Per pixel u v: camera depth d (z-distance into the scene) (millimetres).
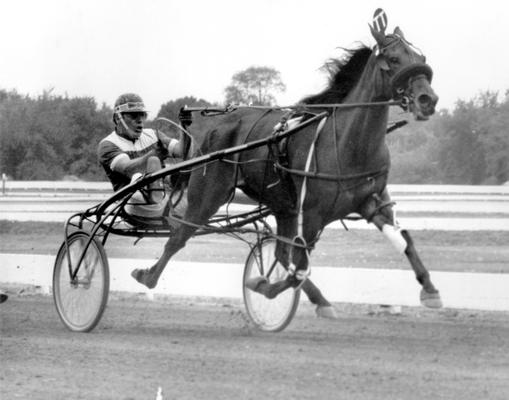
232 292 13617
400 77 9617
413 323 11422
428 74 9680
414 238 24672
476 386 7652
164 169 10734
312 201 9984
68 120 54812
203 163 10602
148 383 7895
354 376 8070
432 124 53469
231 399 7273
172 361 8875
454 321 11617
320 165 9922
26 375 8273
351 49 10500
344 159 9820
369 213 9938
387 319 11844
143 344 9875
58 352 9406
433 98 9516
